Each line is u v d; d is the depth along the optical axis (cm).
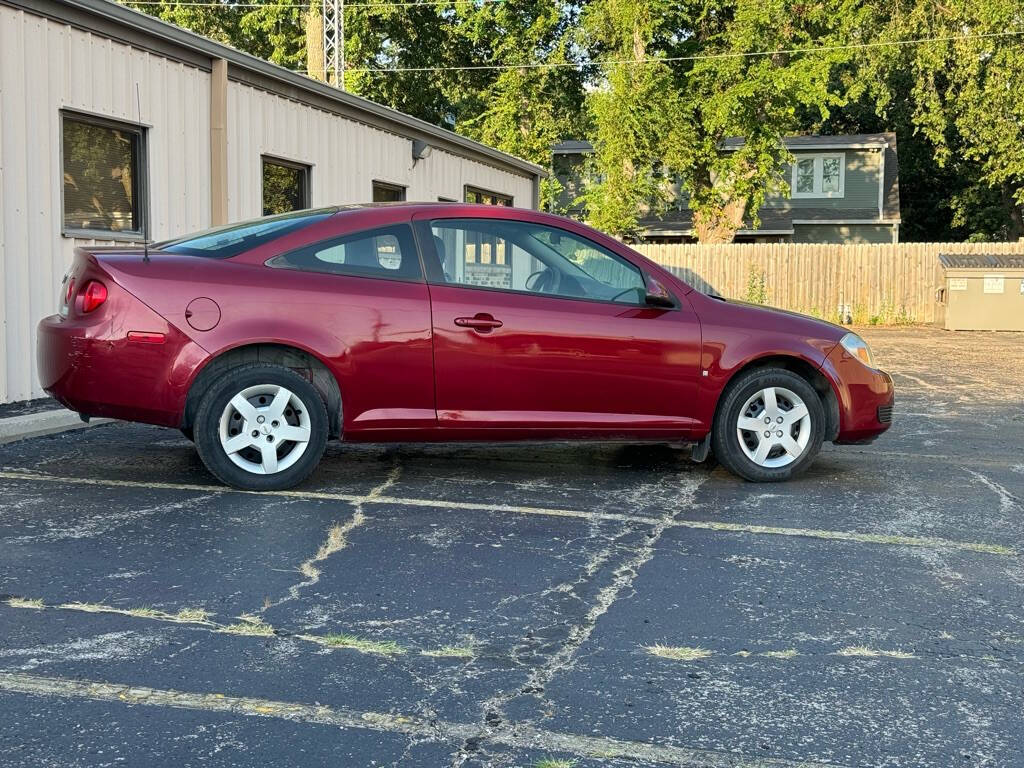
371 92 3800
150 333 545
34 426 743
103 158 944
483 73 3934
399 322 575
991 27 2942
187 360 549
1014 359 1586
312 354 564
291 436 574
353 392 573
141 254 566
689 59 3281
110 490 576
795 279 2603
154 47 988
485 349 585
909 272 2558
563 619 389
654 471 672
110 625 372
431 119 4081
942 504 590
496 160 2047
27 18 830
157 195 1005
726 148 3772
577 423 602
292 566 446
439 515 541
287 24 3650
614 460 707
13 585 412
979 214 4338
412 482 621
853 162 4056
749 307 644
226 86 1088
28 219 841
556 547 486
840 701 320
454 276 595
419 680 330
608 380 601
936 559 477
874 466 706
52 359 560
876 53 3108
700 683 332
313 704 311
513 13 3544
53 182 868
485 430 593
